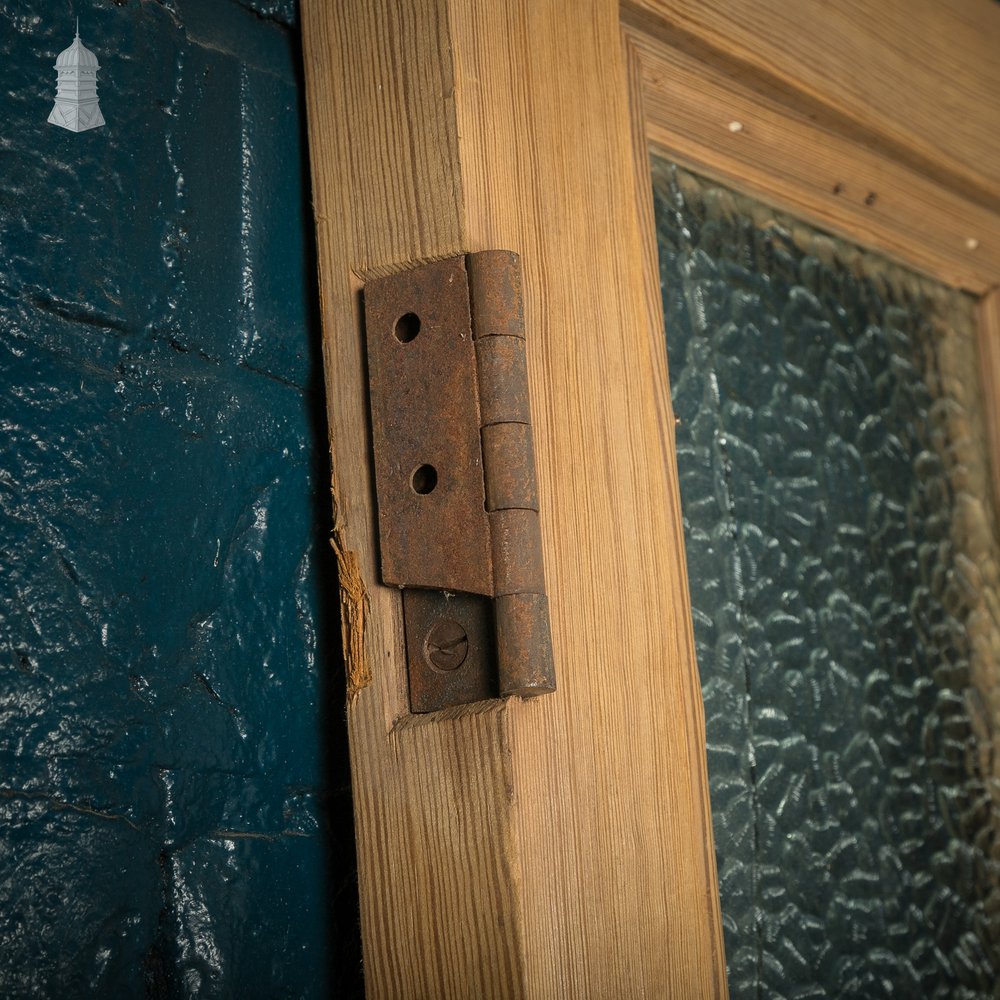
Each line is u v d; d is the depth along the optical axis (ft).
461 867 1.03
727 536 1.41
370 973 1.05
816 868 1.40
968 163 1.73
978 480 1.77
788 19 1.50
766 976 1.33
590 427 1.14
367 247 1.12
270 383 1.15
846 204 1.63
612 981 1.05
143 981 1.02
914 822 1.53
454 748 1.04
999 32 1.82
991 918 1.59
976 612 1.70
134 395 1.08
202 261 1.13
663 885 1.11
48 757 1.00
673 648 1.18
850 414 1.60
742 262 1.51
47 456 1.04
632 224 1.24
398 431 1.08
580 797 1.07
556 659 1.07
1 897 0.97
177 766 1.06
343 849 1.13
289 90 1.19
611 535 1.14
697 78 1.44
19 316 1.04
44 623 1.02
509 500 1.03
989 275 1.83
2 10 1.06
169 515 1.08
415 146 1.11
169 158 1.12
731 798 1.35
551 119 1.18
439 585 1.05
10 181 1.05
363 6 1.15
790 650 1.45
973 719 1.65
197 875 1.05
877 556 1.58
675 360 1.40
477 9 1.13
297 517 1.15
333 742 1.14
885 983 1.44
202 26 1.16
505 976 1.00
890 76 1.62
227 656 1.09
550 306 1.13
